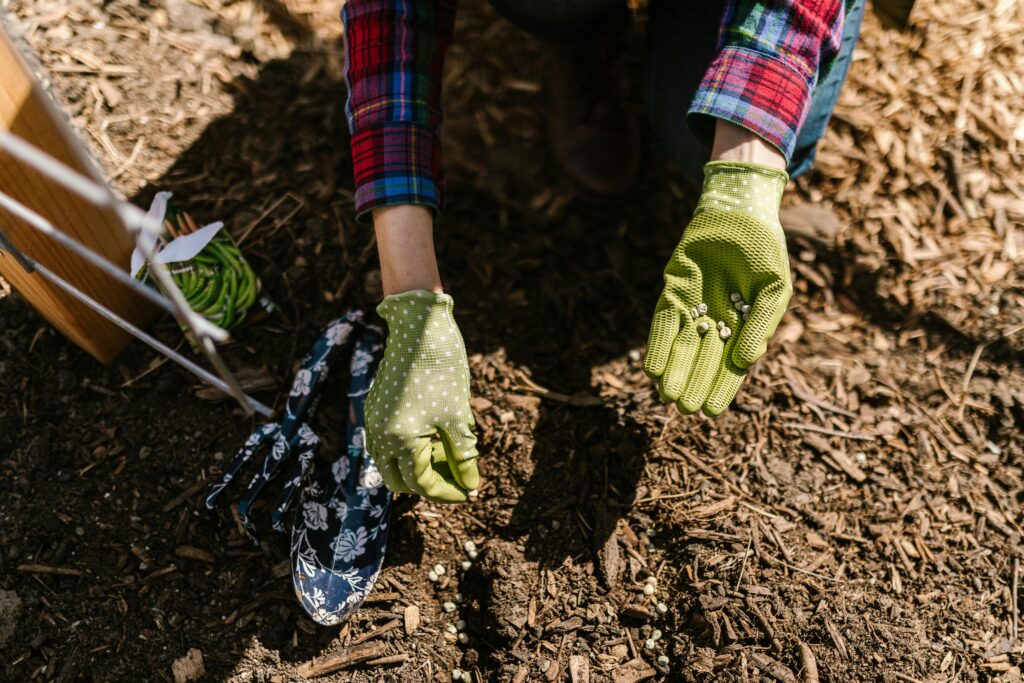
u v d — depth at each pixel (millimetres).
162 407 1922
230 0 2404
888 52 2373
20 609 1692
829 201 2242
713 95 1388
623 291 2170
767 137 1377
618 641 1742
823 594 1751
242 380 1959
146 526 1796
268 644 1709
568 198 2301
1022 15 2428
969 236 2195
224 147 2230
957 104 2322
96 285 1799
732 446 1939
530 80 2451
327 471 1850
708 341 1465
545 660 1707
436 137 1468
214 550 1782
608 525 1846
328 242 2148
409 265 1425
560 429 1955
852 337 2105
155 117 2221
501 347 2064
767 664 1666
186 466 1865
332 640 1722
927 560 1801
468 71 2438
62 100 2158
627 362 2072
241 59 2352
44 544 1761
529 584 1770
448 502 1539
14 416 1873
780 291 1411
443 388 1422
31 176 1531
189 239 1574
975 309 2107
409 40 1413
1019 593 1771
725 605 1731
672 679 1702
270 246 2127
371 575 1744
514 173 2322
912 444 1950
